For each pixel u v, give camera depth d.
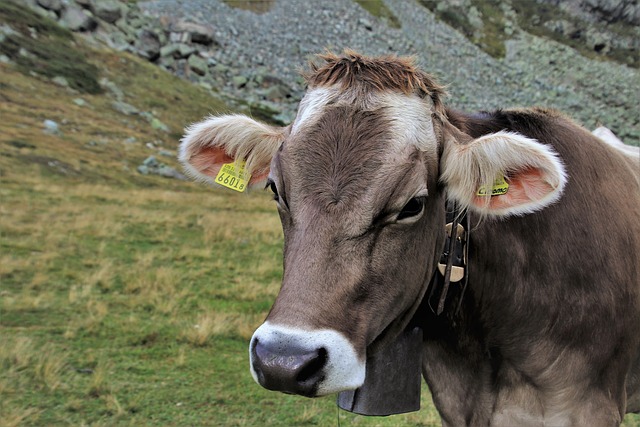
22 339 8.14
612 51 95.31
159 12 69.75
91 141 37.09
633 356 3.95
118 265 13.35
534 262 3.55
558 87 83.56
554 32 97.88
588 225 3.67
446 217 3.27
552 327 3.59
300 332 2.45
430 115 2.99
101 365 7.69
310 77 3.12
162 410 6.77
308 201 2.68
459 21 93.56
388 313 2.80
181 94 56.28
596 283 3.62
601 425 3.64
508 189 3.03
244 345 8.96
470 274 3.43
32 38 53.16
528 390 3.72
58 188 23.44
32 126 36.44
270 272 13.63
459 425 3.80
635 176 4.46
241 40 70.62
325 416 6.82
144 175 32.28
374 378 3.58
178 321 9.76
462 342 3.62
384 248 2.70
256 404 7.07
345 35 77.75
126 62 57.75
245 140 3.32
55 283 11.57
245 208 24.25
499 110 3.97
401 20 86.81
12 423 6.07
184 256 14.62
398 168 2.72
